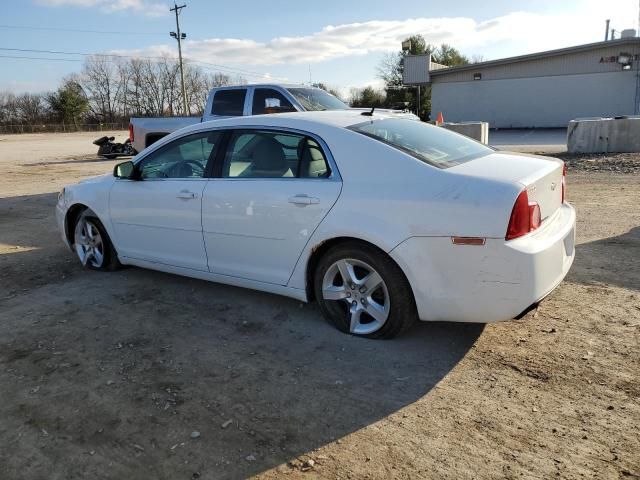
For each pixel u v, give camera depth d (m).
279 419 2.89
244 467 2.52
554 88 30.70
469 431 2.72
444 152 3.76
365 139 3.65
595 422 2.73
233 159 4.23
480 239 3.13
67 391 3.23
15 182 13.90
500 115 32.59
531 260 3.08
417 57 34.09
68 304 4.64
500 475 2.40
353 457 2.56
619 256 5.21
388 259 3.48
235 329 4.02
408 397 3.05
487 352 3.50
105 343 3.87
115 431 2.83
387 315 3.58
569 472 2.40
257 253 4.09
